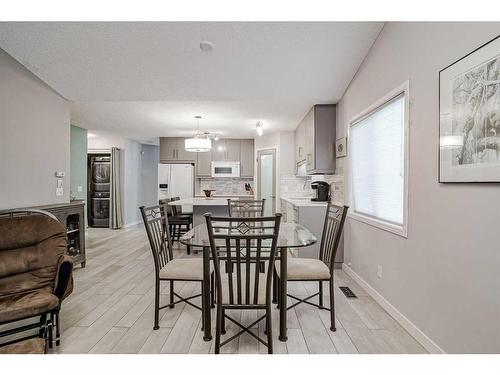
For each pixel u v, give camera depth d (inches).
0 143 104.7
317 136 154.9
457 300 61.8
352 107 125.6
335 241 83.3
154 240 88.6
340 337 78.7
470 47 57.3
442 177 65.4
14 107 110.8
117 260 155.4
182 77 121.4
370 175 111.3
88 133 242.7
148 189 318.0
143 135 253.1
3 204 106.0
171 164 253.1
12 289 73.9
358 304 100.0
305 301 93.2
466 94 58.1
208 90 132.6
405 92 81.5
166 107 161.5
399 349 72.7
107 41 99.3
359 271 119.3
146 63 111.9
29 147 118.2
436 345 68.6
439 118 66.6
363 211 118.6
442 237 66.5
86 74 119.2
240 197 258.1
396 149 91.7
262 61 110.6
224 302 68.5
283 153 224.4
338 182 150.6
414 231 77.9
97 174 269.9
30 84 118.3
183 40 98.7
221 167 261.4
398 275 86.8
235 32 94.7
